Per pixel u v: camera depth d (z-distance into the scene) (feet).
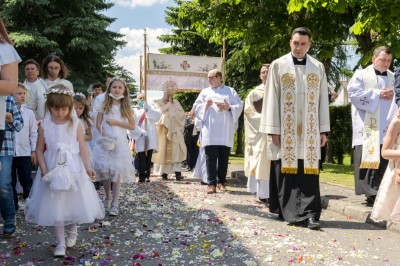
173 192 29.78
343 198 25.30
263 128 21.33
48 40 86.02
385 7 34.04
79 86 90.63
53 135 15.56
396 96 12.49
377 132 22.72
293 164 20.58
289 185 20.67
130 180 22.20
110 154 21.84
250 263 14.43
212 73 30.42
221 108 29.30
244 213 22.94
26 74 23.65
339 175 38.32
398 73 12.54
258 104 26.55
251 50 54.60
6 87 11.04
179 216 21.95
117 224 20.04
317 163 20.51
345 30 46.60
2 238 17.49
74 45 87.40
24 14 89.61
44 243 16.88
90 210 15.31
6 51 11.24
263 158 25.32
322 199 25.26
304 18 47.16
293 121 20.95
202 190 30.96
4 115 11.45
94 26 88.99
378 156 22.54
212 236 18.11
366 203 23.62
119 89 22.49
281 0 46.68
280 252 15.89
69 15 91.25
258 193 25.68
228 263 14.58
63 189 14.56
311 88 21.02
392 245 17.12
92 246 16.51
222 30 53.57
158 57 41.47
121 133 22.33
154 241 17.25
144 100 36.73
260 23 49.98
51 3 90.02
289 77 21.13
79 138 16.03
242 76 79.71
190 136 49.32
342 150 60.08
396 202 11.35
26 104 23.08
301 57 21.38
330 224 20.80
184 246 16.60
